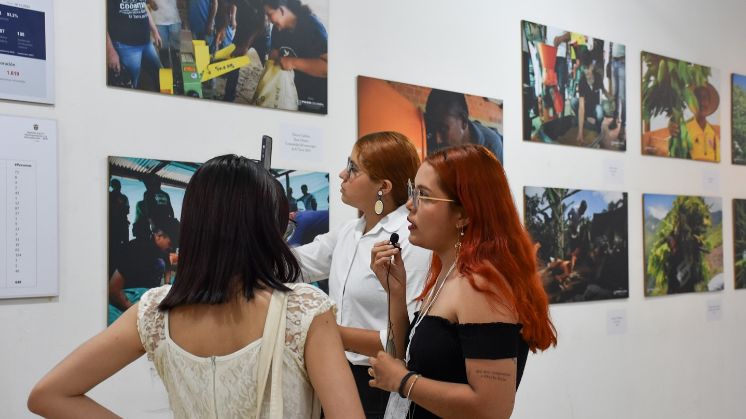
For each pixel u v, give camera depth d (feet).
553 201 14.28
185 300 4.45
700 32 17.47
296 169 10.94
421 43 12.57
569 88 14.70
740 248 18.04
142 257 9.44
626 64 15.85
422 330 6.07
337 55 11.52
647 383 15.89
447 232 6.28
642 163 16.07
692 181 17.13
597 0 15.42
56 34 8.92
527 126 13.94
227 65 10.27
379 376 6.10
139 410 9.41
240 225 4.56
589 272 14.79
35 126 8.68
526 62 14.02
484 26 13.48
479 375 5.44
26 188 8.60
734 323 17.85
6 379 8.46
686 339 16.78
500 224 6.02
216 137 10.19
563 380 14.40
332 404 4.36
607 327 15.19
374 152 8.55
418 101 12.35
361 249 8.80
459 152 6.24
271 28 10.75
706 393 17.11
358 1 11.82
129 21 9.45
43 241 8.70
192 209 4.64
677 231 16.63
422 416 6.09
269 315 4.50
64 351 8.87
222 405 4.46
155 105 9.68
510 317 5.58
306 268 9.83
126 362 4.71
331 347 4.58
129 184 9.38
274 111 10.77
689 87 17.08
